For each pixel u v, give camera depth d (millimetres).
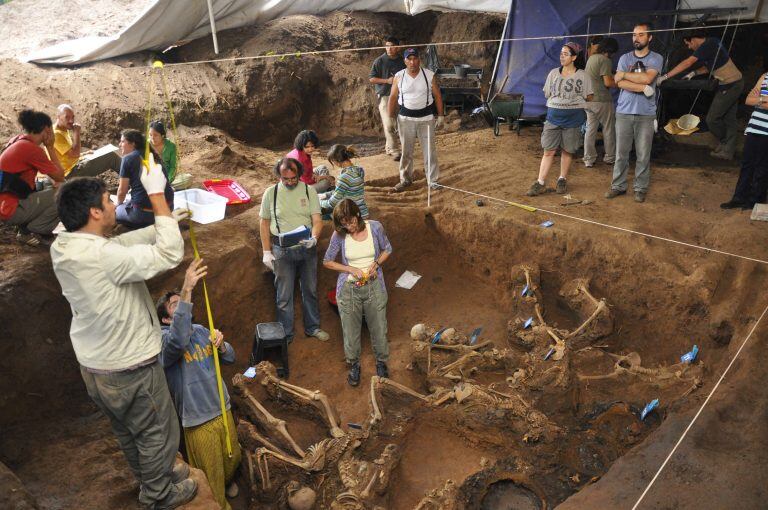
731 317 6109
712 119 9305
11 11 12328
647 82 7207
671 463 4461
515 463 5488
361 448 5504
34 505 3795
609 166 9352
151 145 6691
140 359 3549
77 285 3334
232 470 5215
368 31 14023
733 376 5344
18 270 5531
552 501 5156
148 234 3736
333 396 6527
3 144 8508
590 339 6535
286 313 6887
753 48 12867
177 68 11344
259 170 9406
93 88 10273
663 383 5836
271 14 13055
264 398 6188
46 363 5270
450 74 12367
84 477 4410
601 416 5793
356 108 12641
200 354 4926
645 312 6883
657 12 9820
